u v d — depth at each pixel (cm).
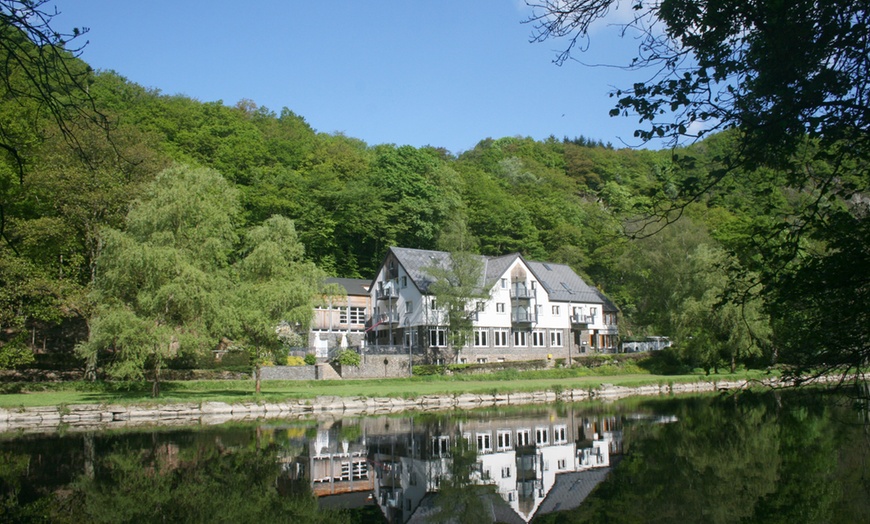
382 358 5091
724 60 667
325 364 4816
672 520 1345
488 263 6400
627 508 1456
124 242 3281
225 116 8225
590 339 7088
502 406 3822
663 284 6369
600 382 4550
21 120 2783
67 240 4125
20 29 636
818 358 785
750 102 672
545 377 5166
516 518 1429
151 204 3431
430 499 1617
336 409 3584
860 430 2370
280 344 3722
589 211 9462
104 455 2148
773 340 918
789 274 757
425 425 2955
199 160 7200
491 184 9056
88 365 3988
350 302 6456
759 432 2406
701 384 4706
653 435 2470
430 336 5734
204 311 3309
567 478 1819
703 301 4619
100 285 3409
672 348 5866
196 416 3266
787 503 1441
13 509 1466
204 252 3506
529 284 6341
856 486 1584
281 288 3578
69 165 3938
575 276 7125
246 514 1472
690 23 673
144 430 2788
